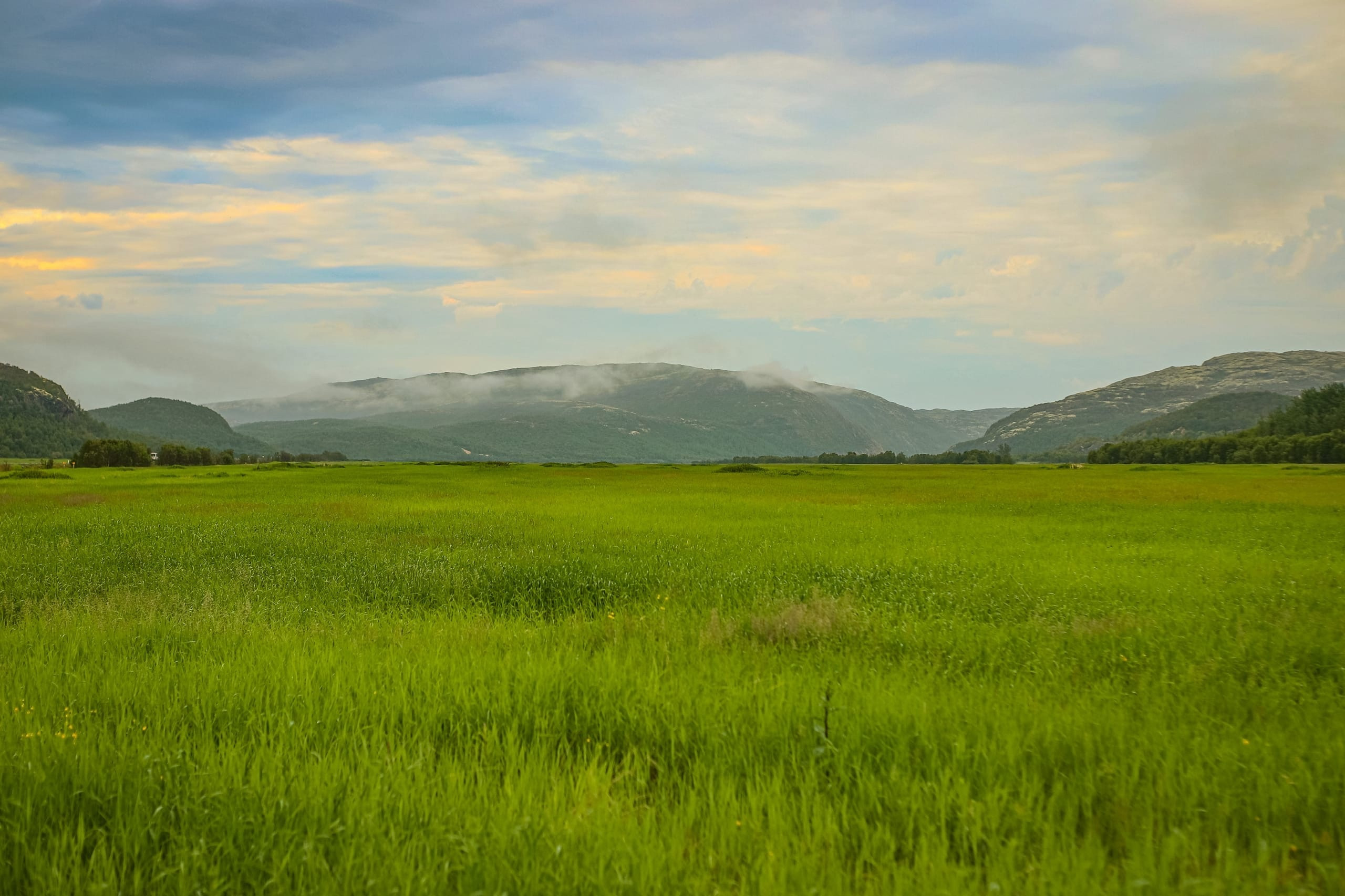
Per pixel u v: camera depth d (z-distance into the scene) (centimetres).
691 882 396
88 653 905
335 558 1867
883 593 1362
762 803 484
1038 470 11194
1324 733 614
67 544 2020
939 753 568
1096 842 440
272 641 966
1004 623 1097
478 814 464
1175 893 390
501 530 2547
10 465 12375
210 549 2002
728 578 1513
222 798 479
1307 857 443
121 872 414
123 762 527
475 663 803
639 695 686
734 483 6625
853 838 449
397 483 6400
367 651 886
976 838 440
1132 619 1098
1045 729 608
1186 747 582
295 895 391
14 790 485
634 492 5209
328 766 528
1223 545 2150
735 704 659
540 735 595
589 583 1492
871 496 4825
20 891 398
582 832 439
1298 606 1192
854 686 725
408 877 396
